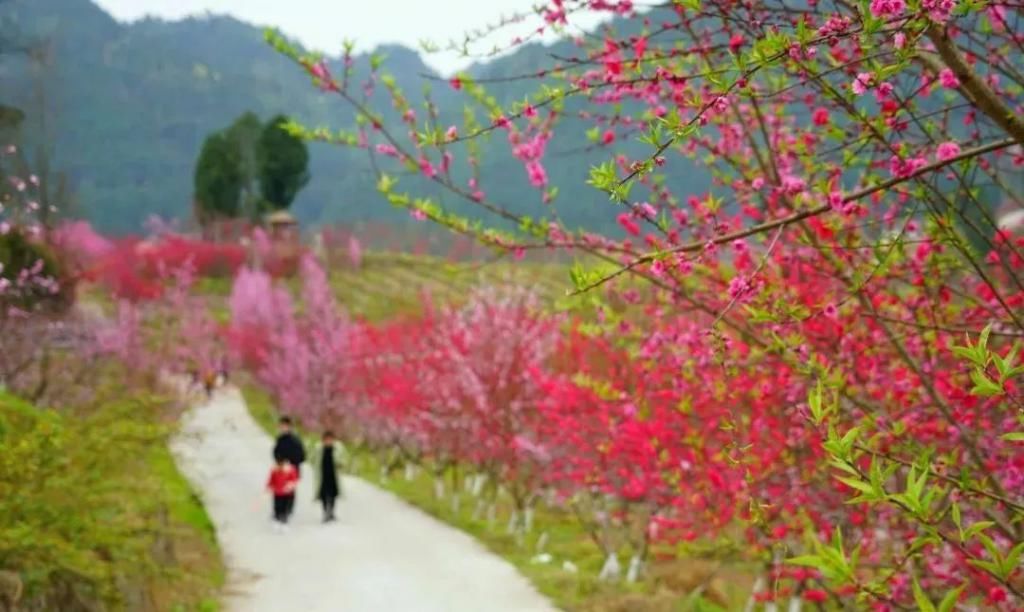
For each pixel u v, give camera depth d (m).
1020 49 3.93
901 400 5.25
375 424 28.20
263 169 94.38
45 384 14.30
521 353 17.38
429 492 22.06
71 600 8.12
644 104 5.47
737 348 6.40
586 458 12.99
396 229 101.62
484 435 17.70
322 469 18.12
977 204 3.84
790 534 6.57
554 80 4.53
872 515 5.82
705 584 11.52
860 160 4.51
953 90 4.41
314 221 193.12
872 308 4.63
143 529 9.12
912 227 4.57
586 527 13.38
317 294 37.31
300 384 34.12
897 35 2.73
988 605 4.26
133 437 9.45
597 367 12.60
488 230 4.93
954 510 2.41
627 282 5.93
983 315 5.38
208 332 46.38
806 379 5.25
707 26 4.56
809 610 8.89
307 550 15.02
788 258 5.22
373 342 29.33
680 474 7.92
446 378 19.50
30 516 7.45
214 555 13.73
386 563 13.99
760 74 4.72
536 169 5.05
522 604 11.31
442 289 68.00
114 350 25.08
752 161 5.77
